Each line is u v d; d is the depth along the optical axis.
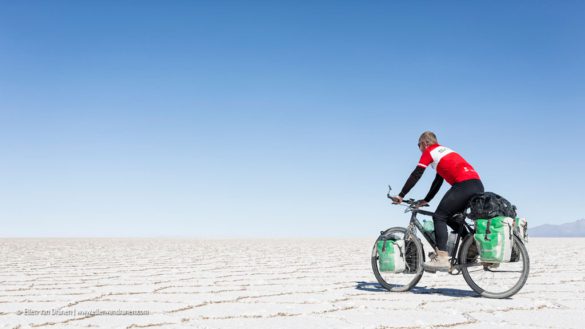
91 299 5.78
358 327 4.26
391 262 6.31
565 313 4.92
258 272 8.92
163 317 4.69
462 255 6.08
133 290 6.52
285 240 30.89
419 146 6.39
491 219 5.78
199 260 12.01
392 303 5.48
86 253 15.09
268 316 4.77
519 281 5.83
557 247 18.89
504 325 4.36
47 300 5.72
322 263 10.97
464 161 6.14
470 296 6.02
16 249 17.42
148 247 19.36
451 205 6.06
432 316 4.74
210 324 4.40
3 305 5.37
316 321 4.52
